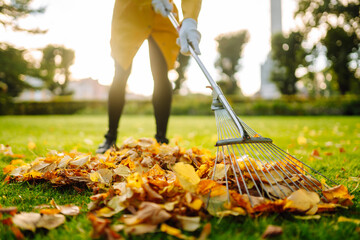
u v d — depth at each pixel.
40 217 1.02
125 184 1.24
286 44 26.95
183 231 0.96
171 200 1.11
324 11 21.11
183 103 15.45
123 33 2.12
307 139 3.54
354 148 2.71
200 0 2.04
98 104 17.91
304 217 1.04
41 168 1.60
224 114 1.54
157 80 2.27
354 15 20.34
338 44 20.92
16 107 17.33
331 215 1.11
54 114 17.72
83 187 1.50
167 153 1.76
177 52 2.34
